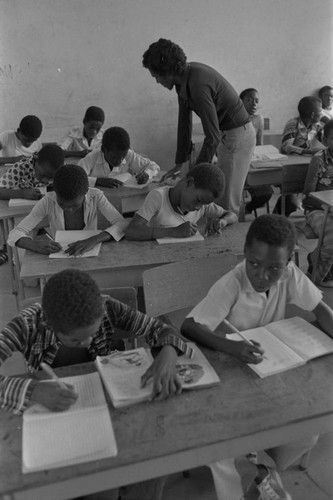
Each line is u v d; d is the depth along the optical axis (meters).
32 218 2.59
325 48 5.74
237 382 1.39
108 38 5.18
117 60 5.27
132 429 1.23
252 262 1.55
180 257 2.32
